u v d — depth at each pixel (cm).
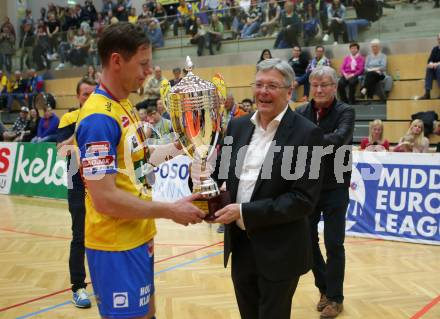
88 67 1347
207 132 224
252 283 246
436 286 416
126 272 200
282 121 231
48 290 418
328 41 1062
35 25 1705
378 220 580
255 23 1143
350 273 452
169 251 537
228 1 1290
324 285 367
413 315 357
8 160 941
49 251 543
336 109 350
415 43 1000
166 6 1412
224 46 1188
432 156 554
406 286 417
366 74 948
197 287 419
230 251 240
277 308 230
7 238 602
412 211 563
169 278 443
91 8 1600
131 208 190
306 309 372
